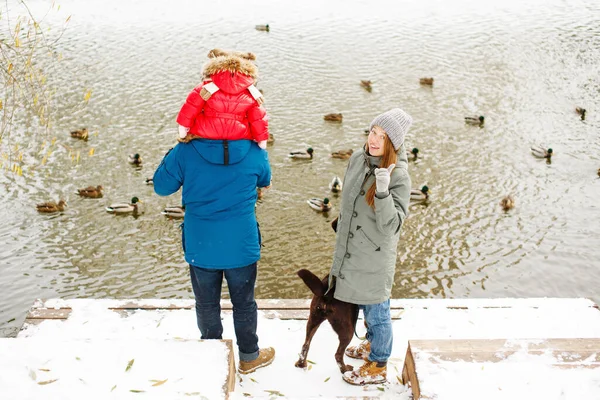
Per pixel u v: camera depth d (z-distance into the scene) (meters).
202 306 4.93
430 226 23.47
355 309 4.85
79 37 37.84
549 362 4.34
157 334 5.77
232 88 4.25
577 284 20.69
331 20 42.41
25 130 27.56
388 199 4.28
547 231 23.20
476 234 23.05
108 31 39.19
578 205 24.62
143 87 32.06
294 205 24.41
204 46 37.38
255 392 4.93
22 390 4.00
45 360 4.25
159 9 44.00
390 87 33.06
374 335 4.87
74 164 26.14
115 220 23.44
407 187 4.53
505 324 6.03
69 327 5.86
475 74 34.66
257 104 4.39
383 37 39.47
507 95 32.53
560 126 29.94
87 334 5.76
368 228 4.57
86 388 4.04
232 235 4.59
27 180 25.12
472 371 4.20
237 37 38.94
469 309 6.27
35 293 19.66
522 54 37.09
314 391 4.95
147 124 28.86
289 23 41.75
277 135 28.78
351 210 4.61
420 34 39.97
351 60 36.03
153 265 21.19
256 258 4.76
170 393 4.03
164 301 6.30
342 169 26.53
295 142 28.33
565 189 25.59
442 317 6.11
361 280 4.68
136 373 4.18
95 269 20.89
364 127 29.48
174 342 4.46
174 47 37.09
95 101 30.55
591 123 30.16
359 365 5.28
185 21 41.69
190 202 4.57
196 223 4.61
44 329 5.83
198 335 5.75
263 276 20.69
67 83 32.06
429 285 20.55
